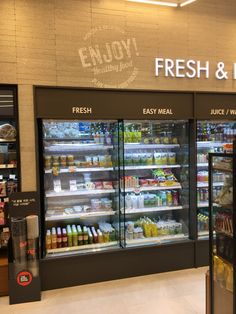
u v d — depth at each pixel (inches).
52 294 140.6
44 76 144.4
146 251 159.3
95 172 174.2
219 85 174.1
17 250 131.9
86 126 167.0
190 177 169.8
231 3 175.0
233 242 91.5
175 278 155.4
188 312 123.6
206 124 179.9
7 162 150.5
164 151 184.2
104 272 153.0
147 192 180.5
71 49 147.6
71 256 147.2
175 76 165.0
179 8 164.9
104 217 177.8
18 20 140.9
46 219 151.6
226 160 95.3
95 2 150.7
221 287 101.7
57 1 145.2
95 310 126.3
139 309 126.6
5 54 139.7
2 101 145.1
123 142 158.4
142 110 157.2
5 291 139.5
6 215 149.3
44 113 143.4
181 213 180.7
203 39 170.1
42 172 147.8
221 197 100.3
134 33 157.4
